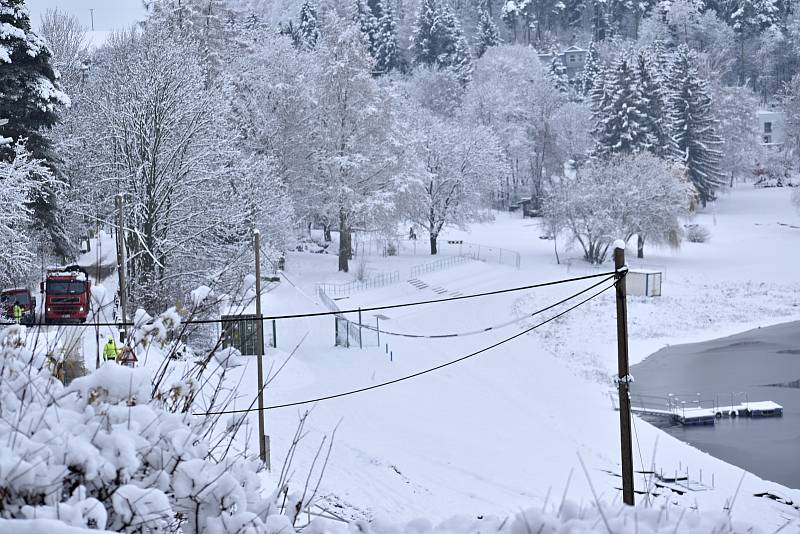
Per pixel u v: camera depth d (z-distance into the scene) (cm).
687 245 9375
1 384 464
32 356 499
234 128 5803
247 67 6706
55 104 4141
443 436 3228
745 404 3838
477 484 2595
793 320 6119
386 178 7025
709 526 454
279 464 2405
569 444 3238
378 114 6931
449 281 7381
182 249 4162
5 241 3397
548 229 8706
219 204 4309
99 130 4481
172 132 4197
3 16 3934
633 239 9450
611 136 10581
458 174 8444
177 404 535
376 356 4697
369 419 3388
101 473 408
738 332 5778
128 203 4131
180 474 444
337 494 2125
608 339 5588
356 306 6275
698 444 3366
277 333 5131
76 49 6988
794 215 10812
